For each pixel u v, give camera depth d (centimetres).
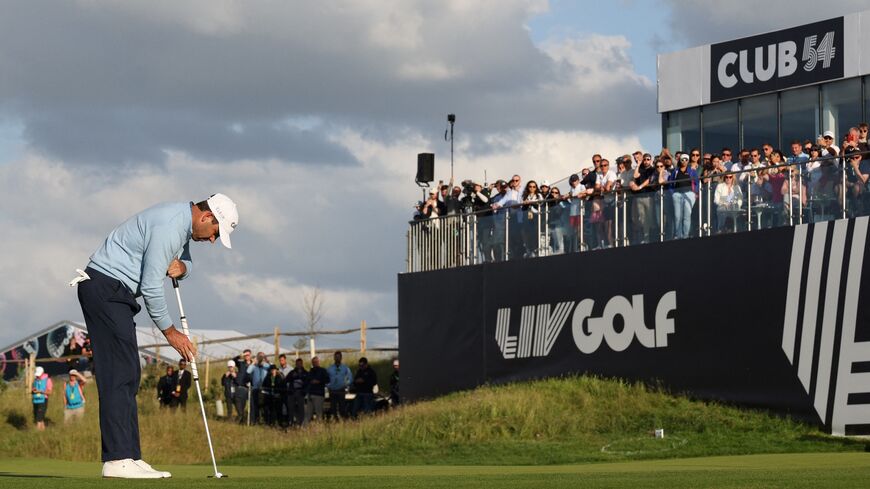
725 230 2452
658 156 2655
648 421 2417
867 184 2202
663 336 2548
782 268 2336
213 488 725
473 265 3002
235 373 3378
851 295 2216
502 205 2938
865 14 2736
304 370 3200
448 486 748
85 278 923
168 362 4553
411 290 3186
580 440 2356
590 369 2697
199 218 954
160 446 3028
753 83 2941
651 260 2584
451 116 3170
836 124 2800
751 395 2380
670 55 3128
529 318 2842
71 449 3011
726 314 2434
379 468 1341
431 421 2556
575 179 2812
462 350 3014
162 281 934
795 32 2866
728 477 838
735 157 2906
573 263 2747
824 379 2253
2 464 1356
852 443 2102
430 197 3197
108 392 916
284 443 2698
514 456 2209
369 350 4059
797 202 2325
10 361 4431
